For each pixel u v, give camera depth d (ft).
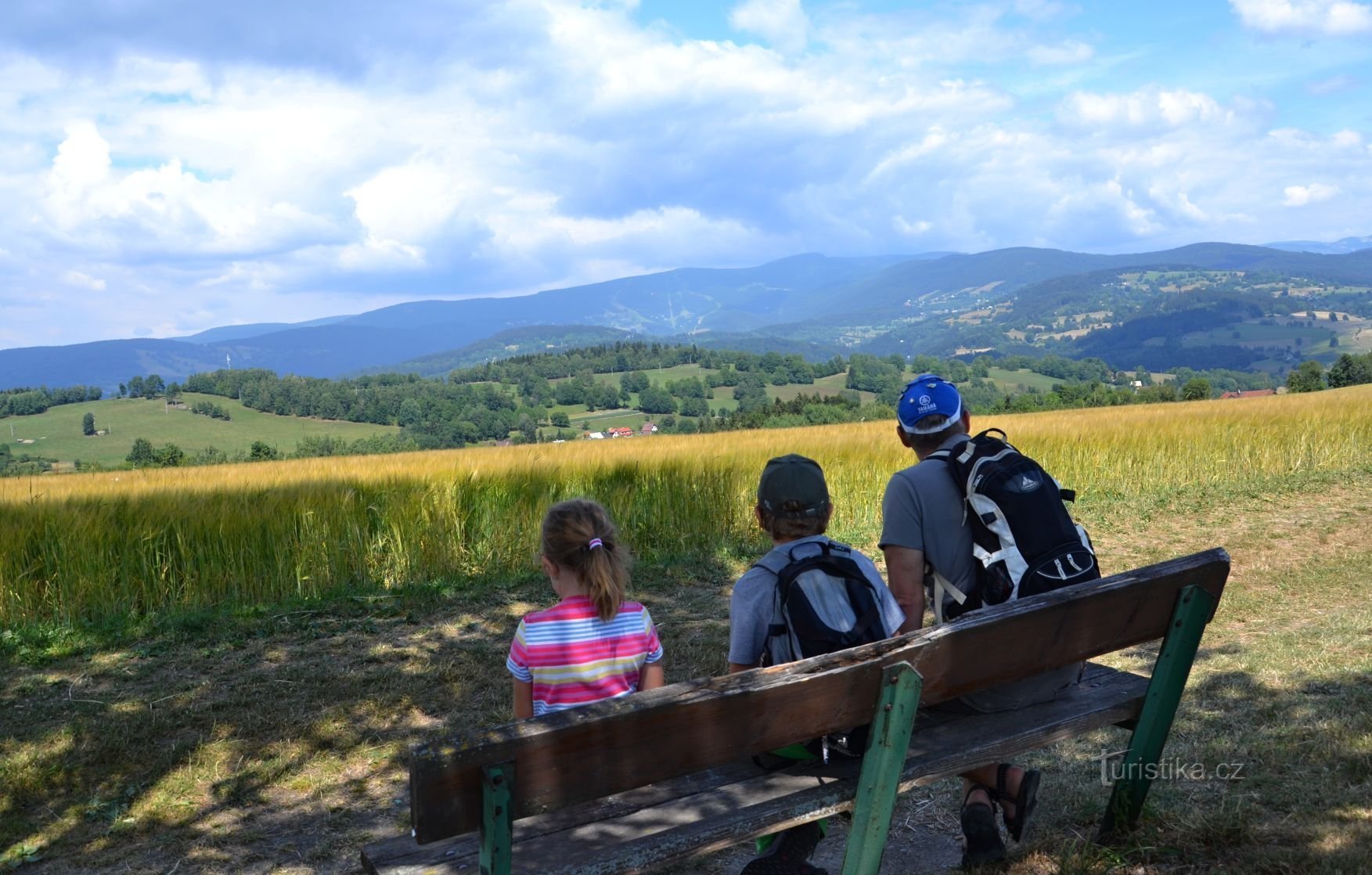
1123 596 8.49
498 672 18.48
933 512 8.66
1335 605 21.83
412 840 7.26
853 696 7.18
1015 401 381.60
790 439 61.36
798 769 8.05
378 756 14.52
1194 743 12.49
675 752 6.51
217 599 24.57
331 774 13.87
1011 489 8.43
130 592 23.57
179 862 11.28
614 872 6.64
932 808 11.71
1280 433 48.01
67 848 11.72
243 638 21.08
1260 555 28.43
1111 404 361.10
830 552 8.12
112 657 19.85
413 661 19.31
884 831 7.48
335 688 17.53
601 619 8.36
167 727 15.51
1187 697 14.67
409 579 26.63
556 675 8.20
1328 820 9.61
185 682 17.90
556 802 6.16
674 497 32.14
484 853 6.03
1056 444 45.27
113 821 12.36
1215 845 9.32
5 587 22.30
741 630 7.96
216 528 24.93
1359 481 41.60
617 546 8.47
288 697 17.08
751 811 7.27
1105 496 41.52
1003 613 7.64
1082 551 8.47
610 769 6.31
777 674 6.76
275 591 24.85
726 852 11.02
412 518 27.66
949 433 9.21
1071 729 8.94
